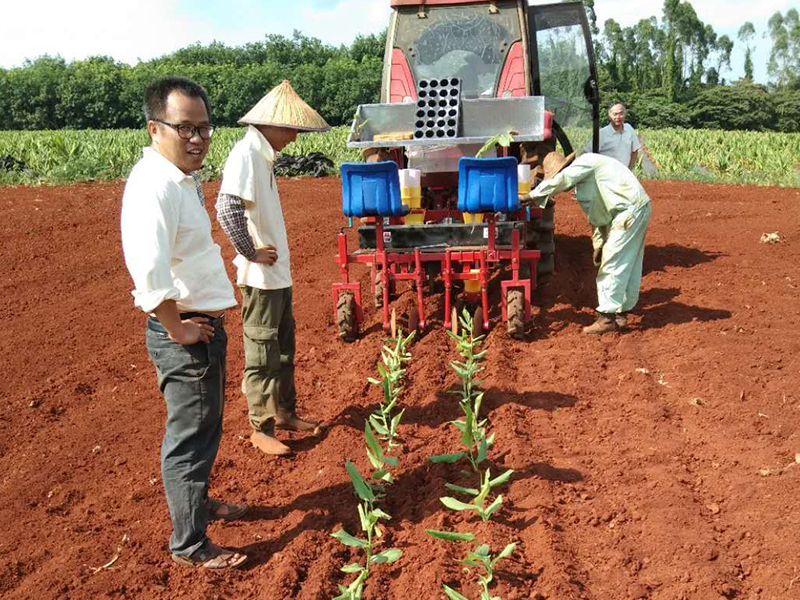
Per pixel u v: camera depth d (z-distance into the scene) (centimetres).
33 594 373
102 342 730
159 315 340
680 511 409
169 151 351
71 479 486
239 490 464
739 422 506
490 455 480
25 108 6156
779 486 427
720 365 590
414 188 684
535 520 410
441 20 786
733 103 7625
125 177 1642
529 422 525
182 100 343
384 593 367
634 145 966
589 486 444
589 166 641
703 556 373
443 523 412
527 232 766
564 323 705
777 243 971
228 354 684
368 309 771
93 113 6116
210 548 391
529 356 641
